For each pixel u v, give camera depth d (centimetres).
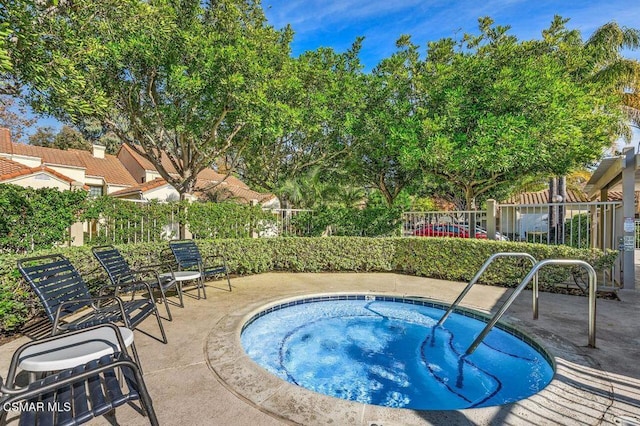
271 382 288
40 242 479
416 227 956
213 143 1098
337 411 245
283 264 866
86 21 492
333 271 862
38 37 402
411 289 663
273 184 1285
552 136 723
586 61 1022
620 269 661
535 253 645
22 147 1758
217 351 352
